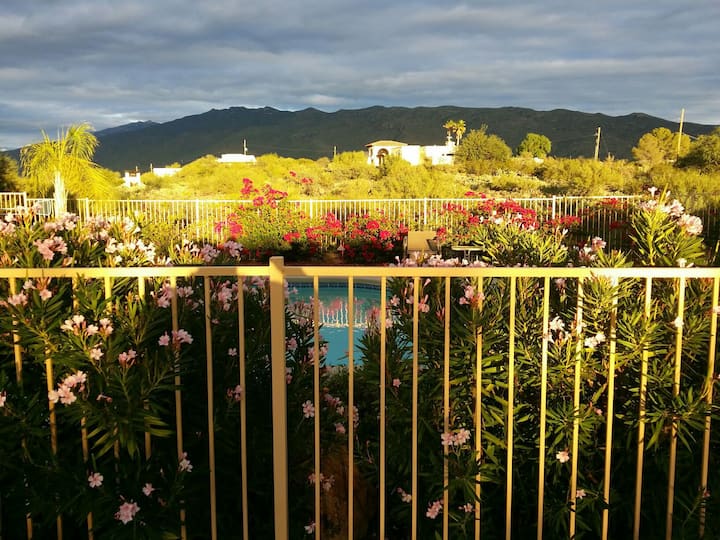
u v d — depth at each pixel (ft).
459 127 199.41
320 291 35.53
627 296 8.56
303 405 8.96
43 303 7.38
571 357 8.34
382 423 7.72
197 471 7.64
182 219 50.06
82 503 7.18
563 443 8.21
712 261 8.95
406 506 8.55
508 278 8.96
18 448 7.55
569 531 7.92
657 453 8.14
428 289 8.86
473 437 8.27
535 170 115.44
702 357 8.33
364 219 49.14
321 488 8.80
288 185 97.50
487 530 8.14
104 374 7.25
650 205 9.31
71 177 53.78
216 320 8.47
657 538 8.03
